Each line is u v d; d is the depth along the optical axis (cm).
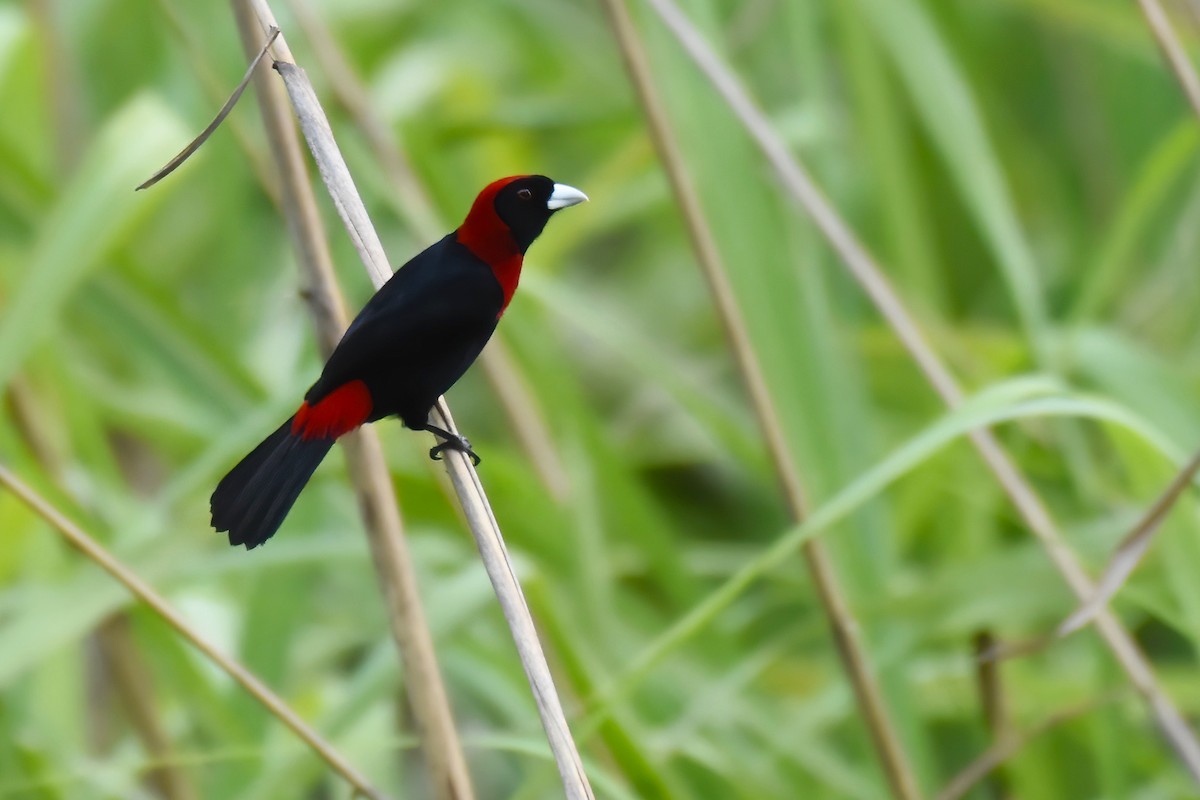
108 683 967
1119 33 1141
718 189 915
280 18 1102
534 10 1412
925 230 1214
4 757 768
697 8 949
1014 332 1240
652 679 904
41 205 942
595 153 1431
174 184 844
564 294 940
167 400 966
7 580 930
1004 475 796
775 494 1084
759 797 832
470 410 1349
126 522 901
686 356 1358
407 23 1395
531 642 577
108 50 1267
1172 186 1273
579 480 920
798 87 1250
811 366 909
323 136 646
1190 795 866
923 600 794
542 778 786
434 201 1055
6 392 853
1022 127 1424
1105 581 620
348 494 1002
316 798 980
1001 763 866
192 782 889
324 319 674
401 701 922
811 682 1025
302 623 946
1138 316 1194
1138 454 781
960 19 1279
